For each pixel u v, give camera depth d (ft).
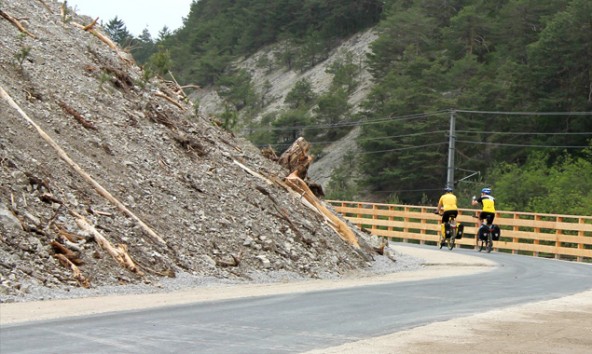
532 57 231.50
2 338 30.48
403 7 343.87
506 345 32.17
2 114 52.75
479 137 238.07
